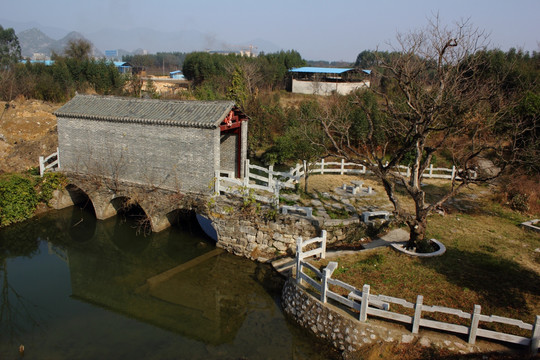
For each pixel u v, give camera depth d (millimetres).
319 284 12492
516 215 19141
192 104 19109
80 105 21641
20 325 13656
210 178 18000
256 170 29172
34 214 22703
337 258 14648
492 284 12664
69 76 46375
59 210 23375
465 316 10195
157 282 16312
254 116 34719
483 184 23562
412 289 12406
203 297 15312
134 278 17172
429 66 15164
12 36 88312
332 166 27250
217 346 12414
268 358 11805
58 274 17734
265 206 17375
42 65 48812
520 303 11656
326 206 18984
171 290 15844
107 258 19250
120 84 48875
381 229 17109
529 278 13070
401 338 10664
